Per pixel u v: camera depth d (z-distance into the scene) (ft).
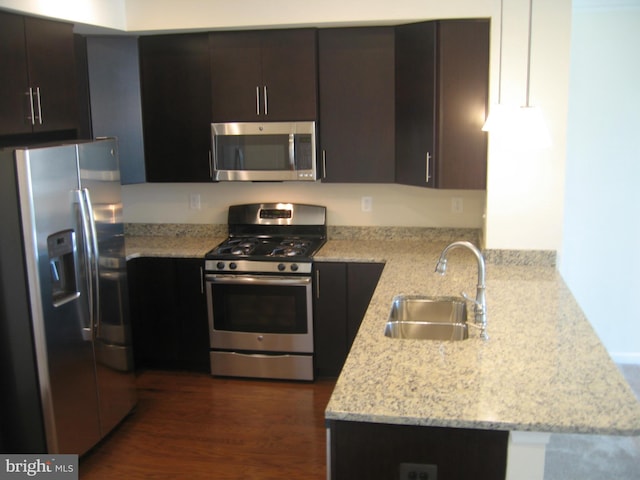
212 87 14.39
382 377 7.57
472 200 14.97
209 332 14.75
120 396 12.42
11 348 10.25
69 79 12.51
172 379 14.84
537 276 12.17
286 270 14.02
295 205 15.65
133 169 15.11
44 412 10.33
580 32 14.34
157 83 14.79
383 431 6.98
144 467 11.28
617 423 6.41
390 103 14.06
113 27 13.55
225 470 11.16
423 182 13.66
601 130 14.67
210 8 13.69
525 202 12.75
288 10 13.42
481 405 6.84
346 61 14.03
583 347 8.50
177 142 14.97
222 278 14.32
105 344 11.80
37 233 9.86
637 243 15.06
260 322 14.43
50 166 10.10
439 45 12.86
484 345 8.61
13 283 10.01
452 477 6.97
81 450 11.18
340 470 7.15
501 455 6.83
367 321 9.57
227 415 13.07
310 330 14.24
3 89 10.66
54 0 11.67
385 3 13.00
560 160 12.51
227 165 14.64
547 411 6.68
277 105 14.25
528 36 12.01
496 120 9.73
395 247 14.78
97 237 11.39
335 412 6.73
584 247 15.24
